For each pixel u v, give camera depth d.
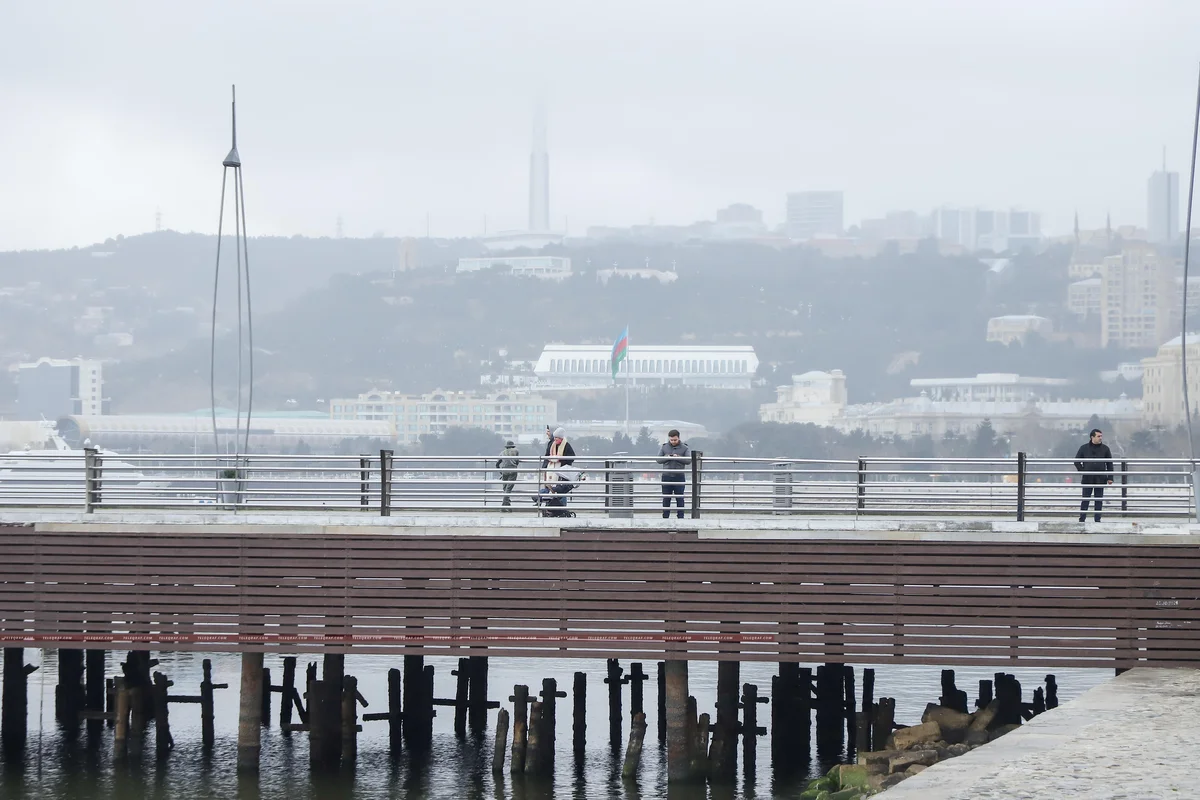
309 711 94.62
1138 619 79.88
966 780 48.28
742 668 140.62
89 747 100.12
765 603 82.31
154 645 84.69
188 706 117.75
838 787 77.19
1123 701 65.62
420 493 93.00
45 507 93.31
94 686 110.44
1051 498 84.44
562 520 84.31
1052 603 80.50
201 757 97.25
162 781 90.25
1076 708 63.56
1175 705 64.31
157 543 85.00
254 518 85.62
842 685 103.19
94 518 85.38
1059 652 80.44
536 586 83.50
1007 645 80.62
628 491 88.94
